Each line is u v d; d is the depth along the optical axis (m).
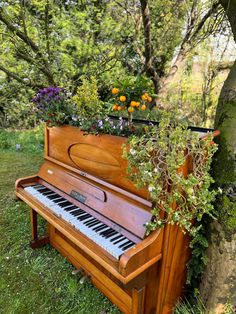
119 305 1.70
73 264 2.07
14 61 4.23
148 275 1.34
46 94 1.87
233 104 1.36
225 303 1.45
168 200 1.21
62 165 1.90
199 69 4.49
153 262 1.28
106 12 4.44
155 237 1.26
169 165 1.16
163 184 1.21
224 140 1.36
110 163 1.51
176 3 3.87
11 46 3.91
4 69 4.18
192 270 1.52
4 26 3.81
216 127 1.45
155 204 1.27
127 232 1.37
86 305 1.76
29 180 2.03
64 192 1.83
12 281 1.95
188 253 1.49
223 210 1.35
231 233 1.35
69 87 4.32
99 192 1.58
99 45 4.55
